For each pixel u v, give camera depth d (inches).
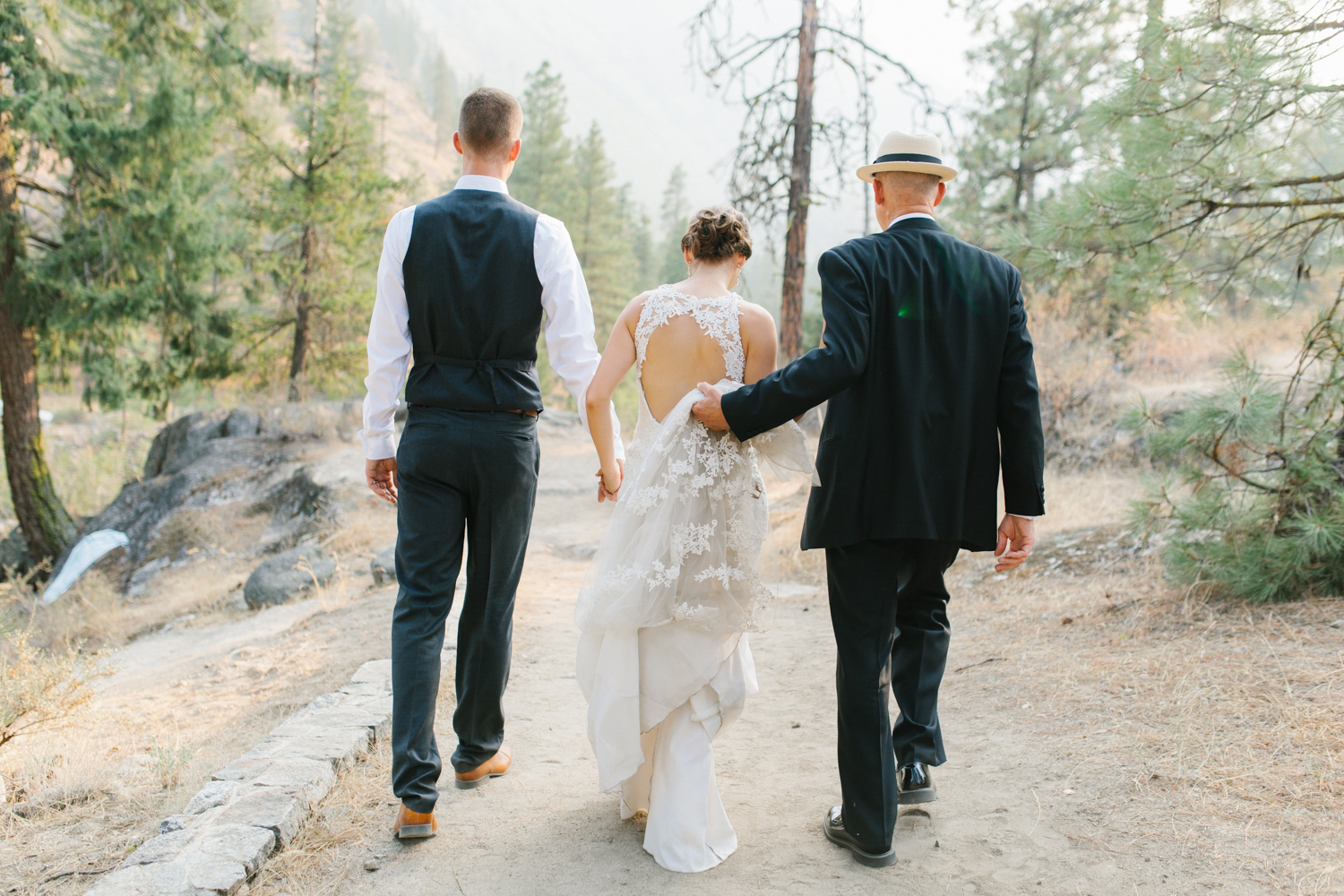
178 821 88.7
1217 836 81.3
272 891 80.9
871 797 82.0
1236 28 138.6
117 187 486.6
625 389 1069.8
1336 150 148.4
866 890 79.1
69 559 453.4
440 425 91.7
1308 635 122.1
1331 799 83.6
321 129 684.1
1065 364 289.7
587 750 118.8
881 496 79.9
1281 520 142.9
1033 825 88.4
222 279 625.0
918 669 96.1
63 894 87.1
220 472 535.2
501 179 98.8
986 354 82.4
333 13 2187.5
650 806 88.2
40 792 117.5
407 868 85.5
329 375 709.3
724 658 87.9
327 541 360.2
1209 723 103.2
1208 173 148.5
